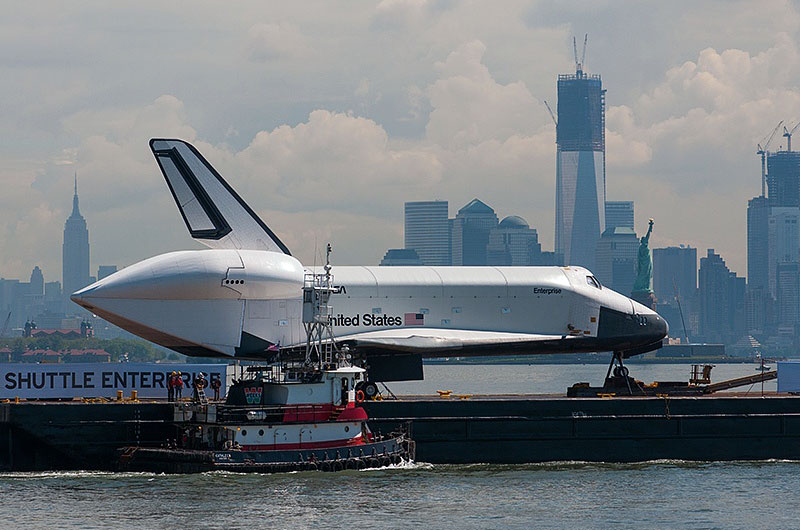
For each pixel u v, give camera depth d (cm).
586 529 18538
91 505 19450
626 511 19712
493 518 19075
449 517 19075
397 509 19450
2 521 18488
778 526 18838
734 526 18825
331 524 18462
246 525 18312
